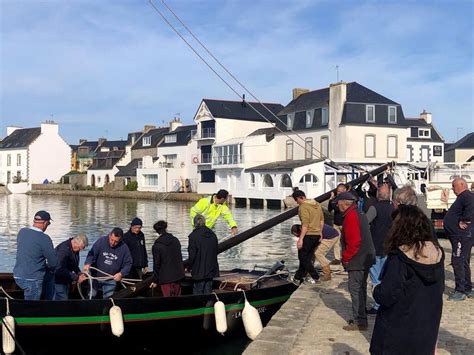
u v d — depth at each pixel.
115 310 7.55
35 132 92.38
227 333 8.72
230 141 57.12
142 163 72.62
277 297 9.40
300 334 6.68
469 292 8.27
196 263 8.62
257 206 50.19
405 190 5.86
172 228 29.94
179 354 8.38
